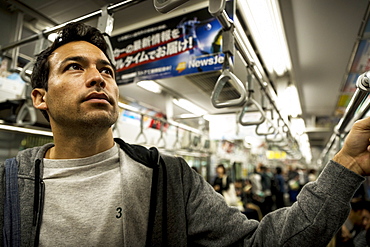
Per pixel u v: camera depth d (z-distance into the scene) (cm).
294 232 72
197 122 687
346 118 170
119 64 259
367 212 219
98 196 80
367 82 79
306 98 510
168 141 589
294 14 232
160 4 82
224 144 839
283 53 286
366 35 263
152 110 561
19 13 238
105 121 80
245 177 1022
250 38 250
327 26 250
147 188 88
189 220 90
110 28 123
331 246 252
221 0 93
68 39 93
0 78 239
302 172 1037
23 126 232
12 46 191
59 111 79
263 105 229
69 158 86
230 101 118
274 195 657
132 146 101
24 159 85
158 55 240
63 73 83
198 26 224
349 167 72
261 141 629
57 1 214
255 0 192
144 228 83
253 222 91
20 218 73
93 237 75
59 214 76
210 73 338
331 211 69
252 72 174
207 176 724
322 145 1359
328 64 343
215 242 85
